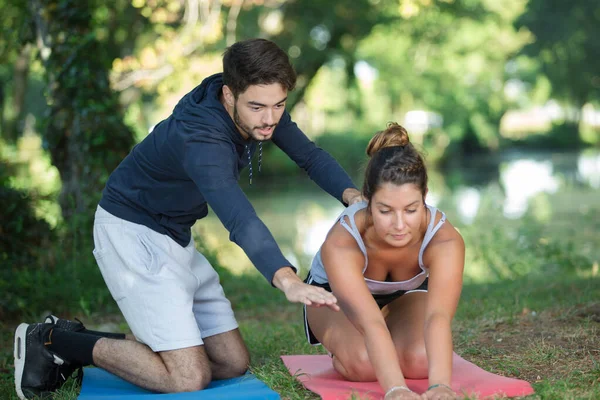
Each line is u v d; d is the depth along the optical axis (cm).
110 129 977
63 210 986
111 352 462
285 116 513
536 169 3606
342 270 415
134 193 470
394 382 380
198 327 494
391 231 400
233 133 437
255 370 487
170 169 452
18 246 848
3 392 499
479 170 3706
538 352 496
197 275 495
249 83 409
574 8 4197
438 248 420
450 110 4400
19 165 1683
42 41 995
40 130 998
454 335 572
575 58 4588
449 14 2784
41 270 833
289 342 596
